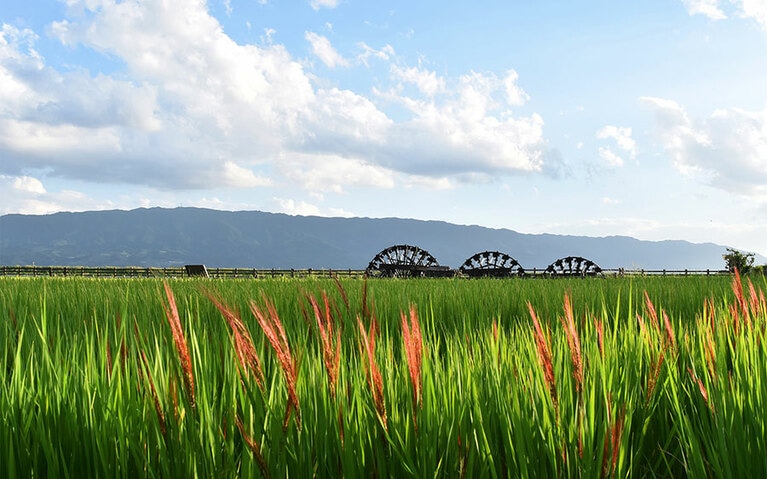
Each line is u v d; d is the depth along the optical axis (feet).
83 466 8.64
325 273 150.00
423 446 8.29
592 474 8.30
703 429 10.43
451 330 22.21
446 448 8.68
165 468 7.96
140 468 8.23
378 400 8.18
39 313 20.49
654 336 14.03
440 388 9.95
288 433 8.46
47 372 10.66
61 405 9.34
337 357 8.93
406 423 8.73
